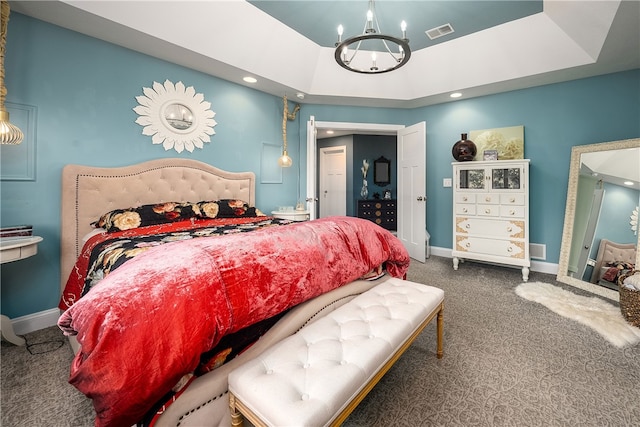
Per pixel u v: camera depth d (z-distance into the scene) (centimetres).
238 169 357
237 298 110
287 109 404
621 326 209
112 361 82
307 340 121
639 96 301
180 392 97
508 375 158
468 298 268
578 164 318
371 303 155
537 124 355
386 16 276
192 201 308
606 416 129
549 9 261
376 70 241
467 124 404
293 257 140
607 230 282
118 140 264
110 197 254
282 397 88
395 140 714
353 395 99
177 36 255
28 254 181
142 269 102
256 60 311
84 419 129
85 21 225
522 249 320
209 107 324
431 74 365
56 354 181
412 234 426
